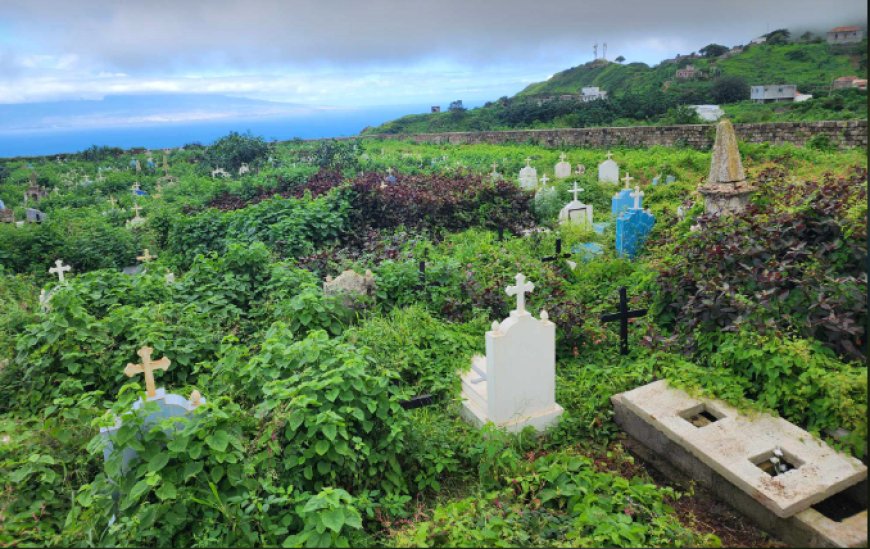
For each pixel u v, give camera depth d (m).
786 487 4.41
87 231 14.10
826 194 7.74
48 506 4.91
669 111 36.25
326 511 4.10
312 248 12.18
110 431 4.73
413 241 11.65
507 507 4.66
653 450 5.58
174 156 39.28
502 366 5.84
